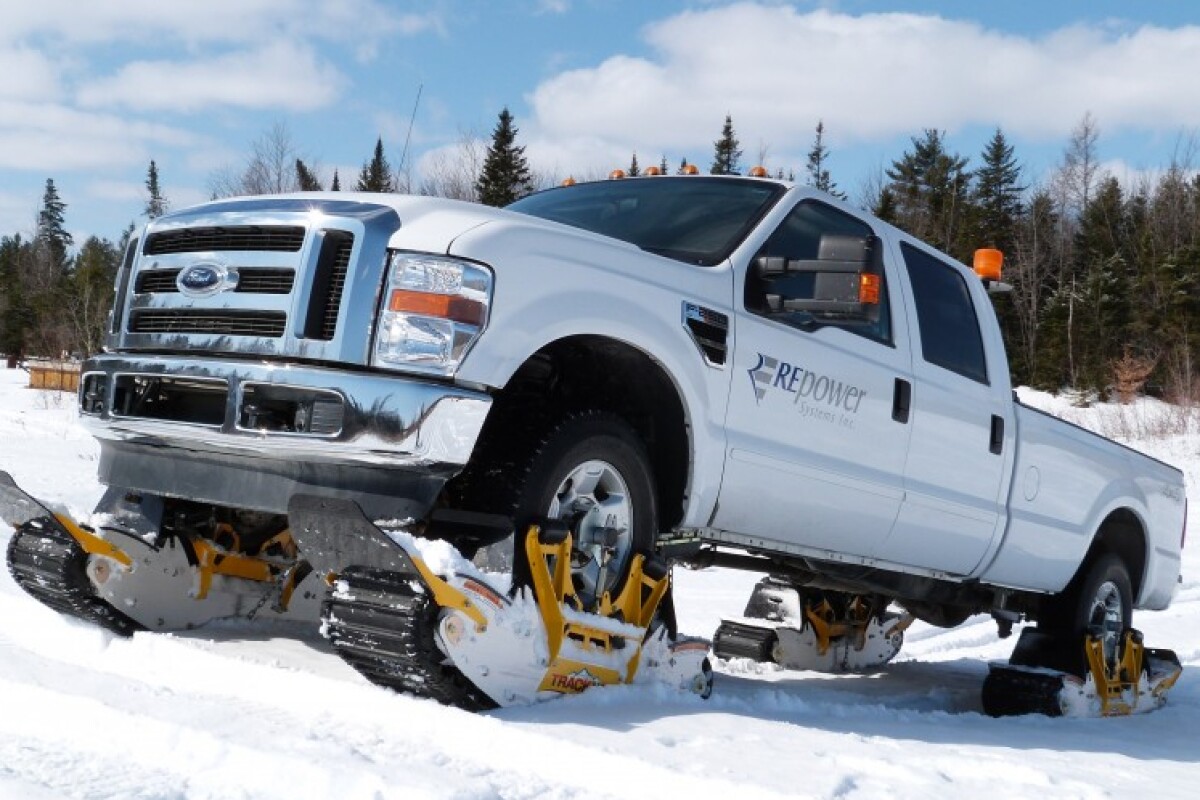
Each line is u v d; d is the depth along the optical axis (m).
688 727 3.58
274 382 3.57
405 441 3.45
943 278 5.73
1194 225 58.81
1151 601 7.12
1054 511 6.16
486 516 3.72
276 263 3.68
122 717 3.15
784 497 4.56
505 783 2.92
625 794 2.98
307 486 3.67
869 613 7.11
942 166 65.94
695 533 4.34
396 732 3.30
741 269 4.50
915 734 4.37
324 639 4.66
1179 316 47.84
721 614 8.09
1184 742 5.34
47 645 4.33
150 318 3.99
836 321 4.54
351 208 3.70
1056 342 48.22
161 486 4.06
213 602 4.70
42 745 3.09
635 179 5.48
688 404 4.16
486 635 3.52
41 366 31.73
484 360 3.56
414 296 3.54
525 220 3.89
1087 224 62.66
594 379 4.20
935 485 5.36
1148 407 38.34
